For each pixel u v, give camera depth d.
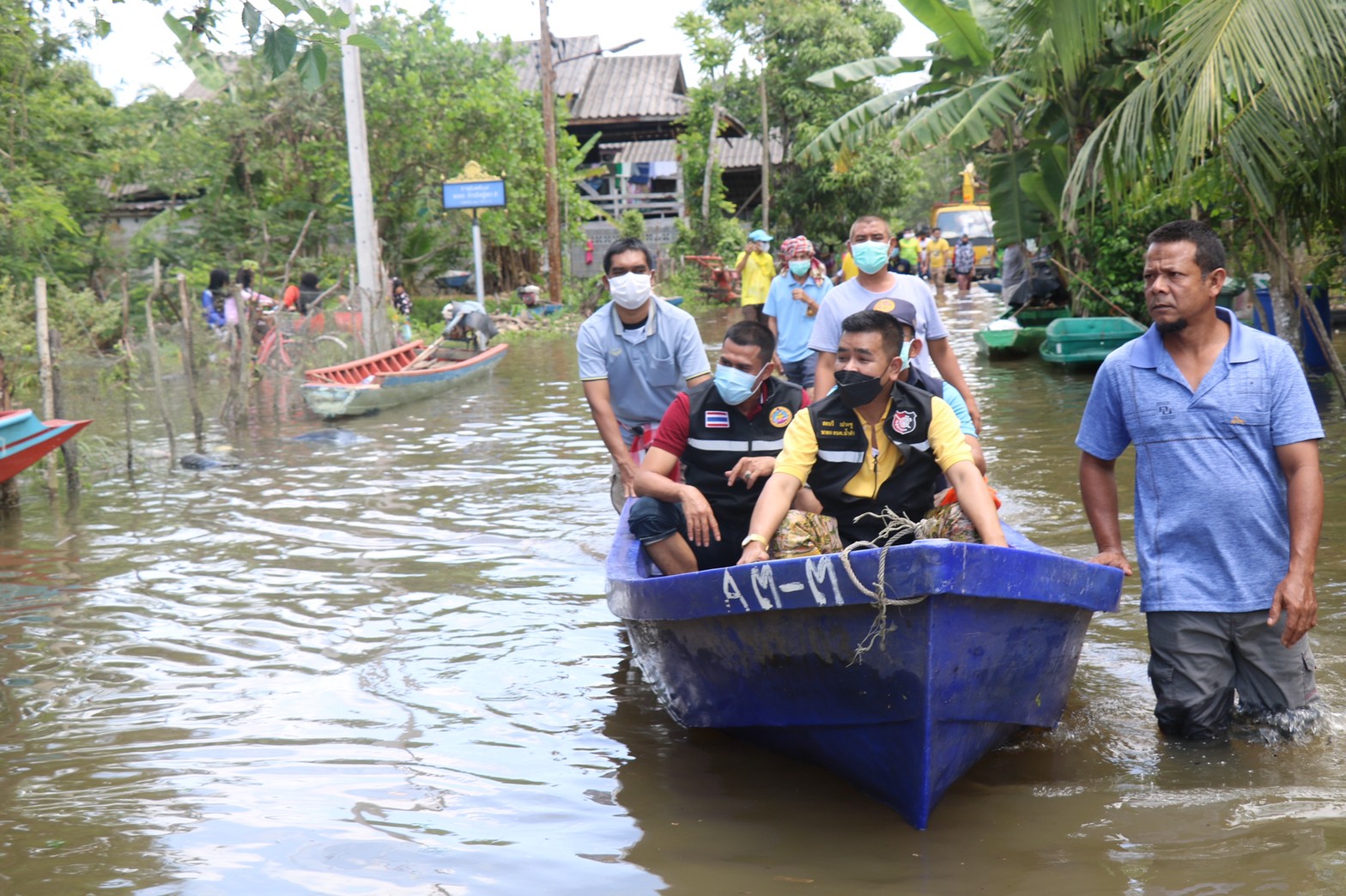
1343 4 7.05
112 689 5.12
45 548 7.68
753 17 38.84
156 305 20.73
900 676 3.58
